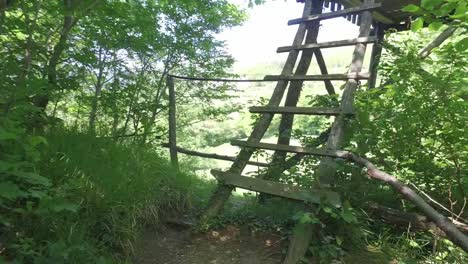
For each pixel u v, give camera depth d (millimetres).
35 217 2713
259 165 4352
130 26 5031
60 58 4457
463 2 2178
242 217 3900
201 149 8305
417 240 3328
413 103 3250
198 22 6207
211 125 8906
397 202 3721
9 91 2594
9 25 2928
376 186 3627
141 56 5887
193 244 3533
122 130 5043
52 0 3242
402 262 3006
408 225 3396
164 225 3771
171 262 3275
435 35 4320
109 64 5336
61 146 3531
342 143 3533
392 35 4070
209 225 3693
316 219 2949
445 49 3074
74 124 4387
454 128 3156
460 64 3096
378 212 3545
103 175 3416
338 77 3840
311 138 4250
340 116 3576
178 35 6043
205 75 6613
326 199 3100
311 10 4672
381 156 3623
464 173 3428
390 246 3281
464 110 3098
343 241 3215
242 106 7023
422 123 3297
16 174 2209
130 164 3842
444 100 3121
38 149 3236
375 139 3527
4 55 2873
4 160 2365
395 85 3303
